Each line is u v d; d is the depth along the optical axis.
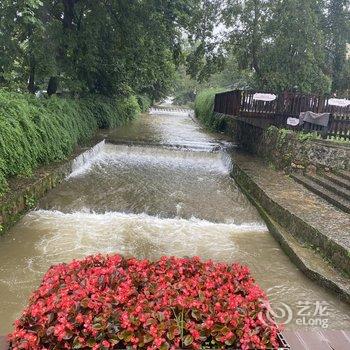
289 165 10.52
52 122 10.20
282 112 12.16
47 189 8.75
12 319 4.55
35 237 6.74
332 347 3.42
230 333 2.66
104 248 6.51
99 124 16.72
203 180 11.00
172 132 19.12
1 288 5.17
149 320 2.69
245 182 10.19
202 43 17.42
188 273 3.46
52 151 9.94
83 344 2.56
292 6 14.60
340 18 16.66
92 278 3.15
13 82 14.02
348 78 17.47
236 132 17.09
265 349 2.69
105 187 9.59
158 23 14.94
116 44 16.02
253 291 3.17
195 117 30.42
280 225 7.51
